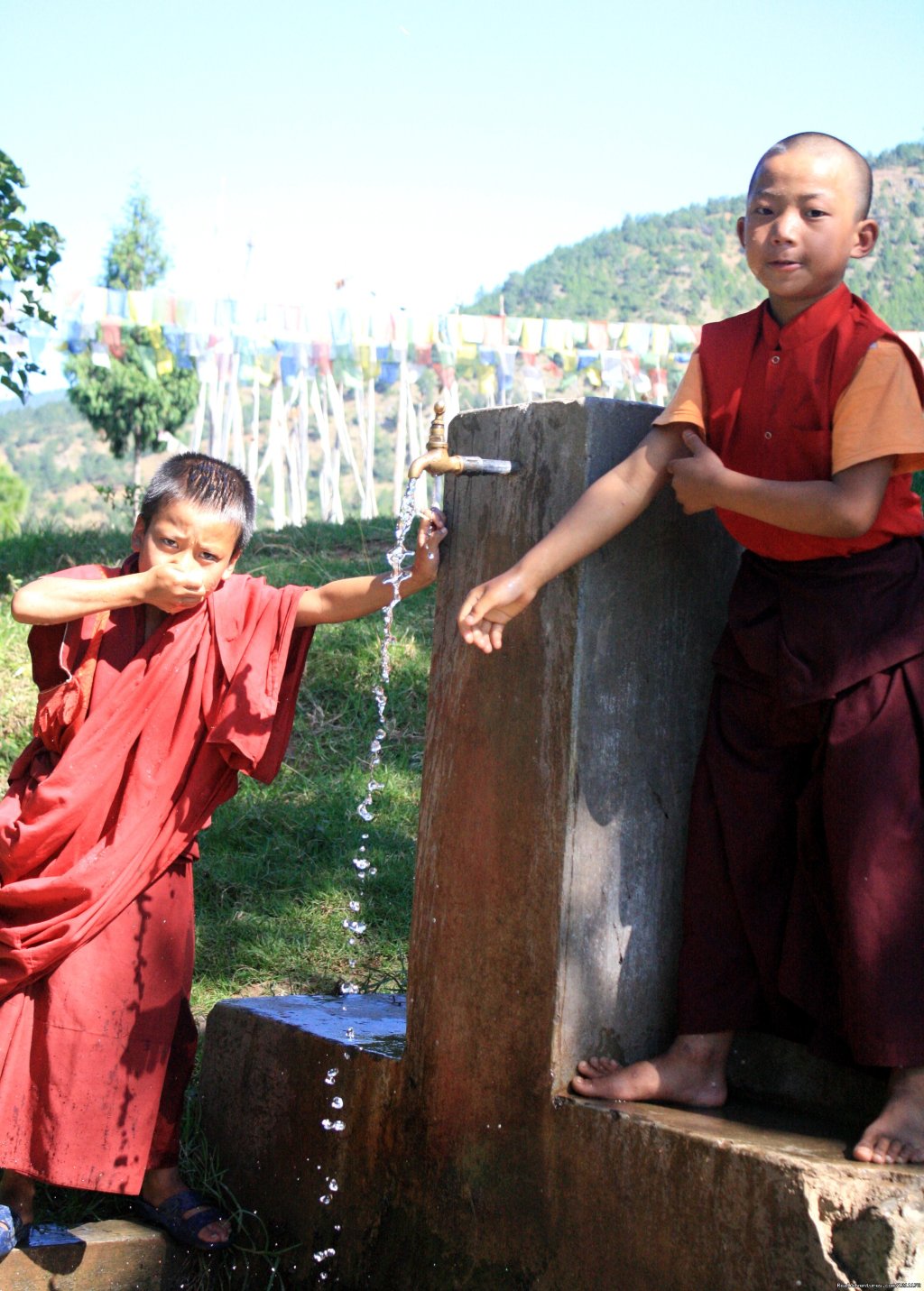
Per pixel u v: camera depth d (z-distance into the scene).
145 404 28.56
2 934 2.66
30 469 109.38
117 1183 2.68
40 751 2.89
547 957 2.49
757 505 2.28
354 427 59.34
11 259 7.57
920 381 2.31
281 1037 3.07
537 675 2.55
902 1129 2.18
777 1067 2.61
